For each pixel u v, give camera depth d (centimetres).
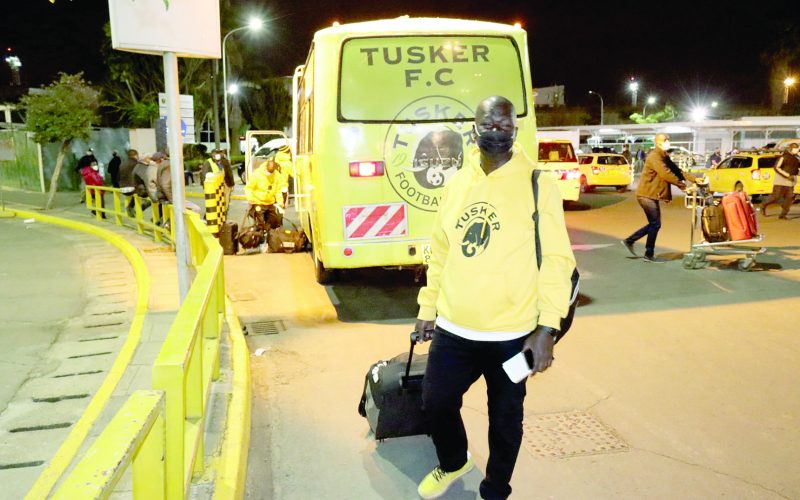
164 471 226
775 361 547
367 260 670
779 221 1477
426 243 676
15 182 2525
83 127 1791
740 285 817
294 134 1111
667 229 1380
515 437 301
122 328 671
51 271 976
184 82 3716
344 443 415
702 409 456
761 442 408
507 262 283
